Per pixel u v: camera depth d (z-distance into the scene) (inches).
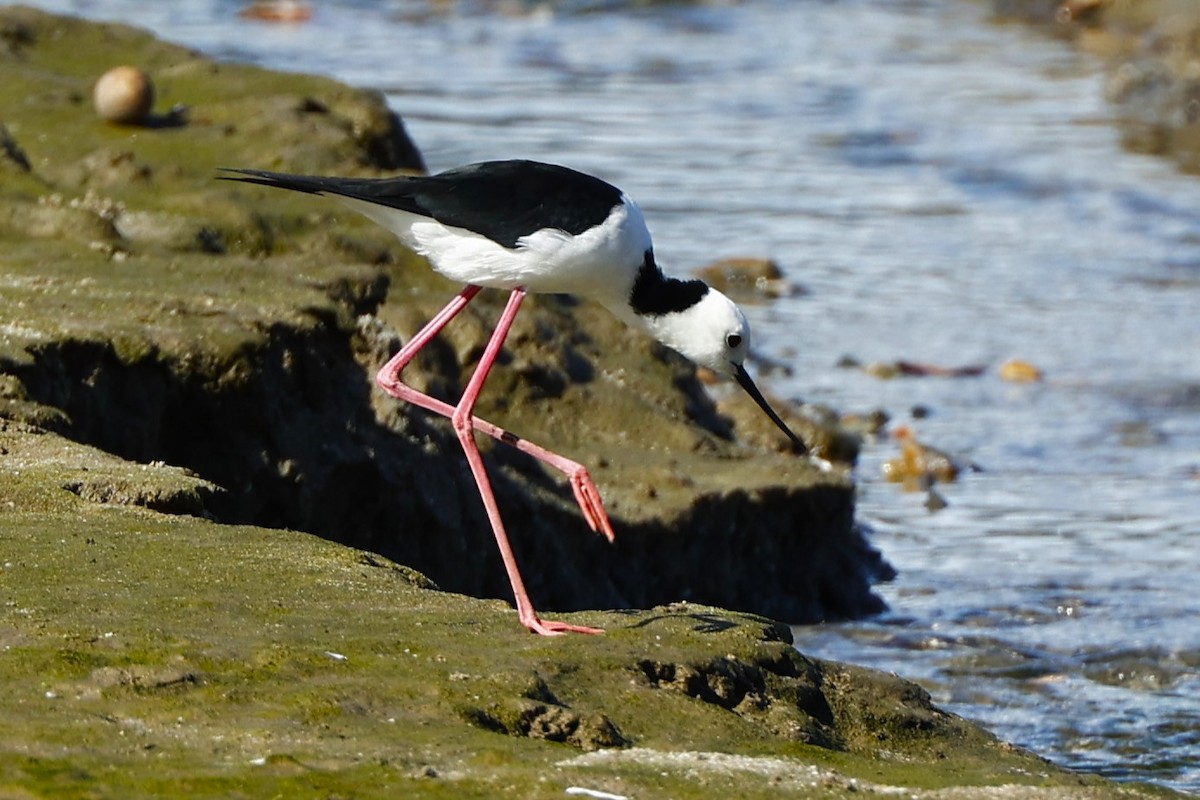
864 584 515.5
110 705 242.1
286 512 445.1
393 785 219.1
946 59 1350.9
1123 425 660.7
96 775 216.1
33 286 462.3
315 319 460.1
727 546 507.8
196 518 346.9
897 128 1115.3
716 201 933.2
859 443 620.7
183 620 278.1
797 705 287.1
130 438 422.0
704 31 1438.2
